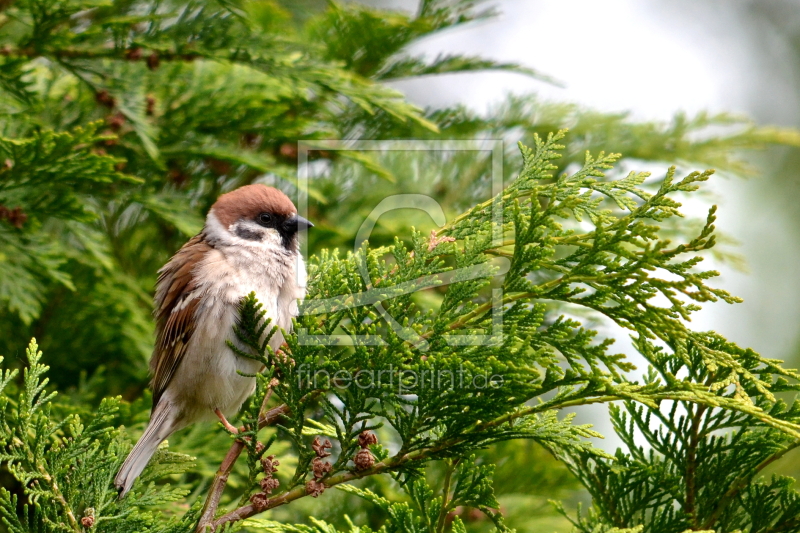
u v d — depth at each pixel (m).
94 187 9.38
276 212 8.93
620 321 5.55
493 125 12.59
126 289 10.23
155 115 9.82
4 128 8.98
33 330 9.82
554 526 10.02
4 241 8.38
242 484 8.98
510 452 10.29
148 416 8.94
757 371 5.79
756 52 20.14
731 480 6.42
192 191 10.76
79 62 9.32
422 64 11.95
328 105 11.84
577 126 12.90
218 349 8.34
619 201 5.68
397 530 6.45
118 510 6.26
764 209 18.66
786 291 17.59
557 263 5.70
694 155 12.83
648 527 6.54
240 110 10.01
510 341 5.39
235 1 8.91
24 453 6.14
